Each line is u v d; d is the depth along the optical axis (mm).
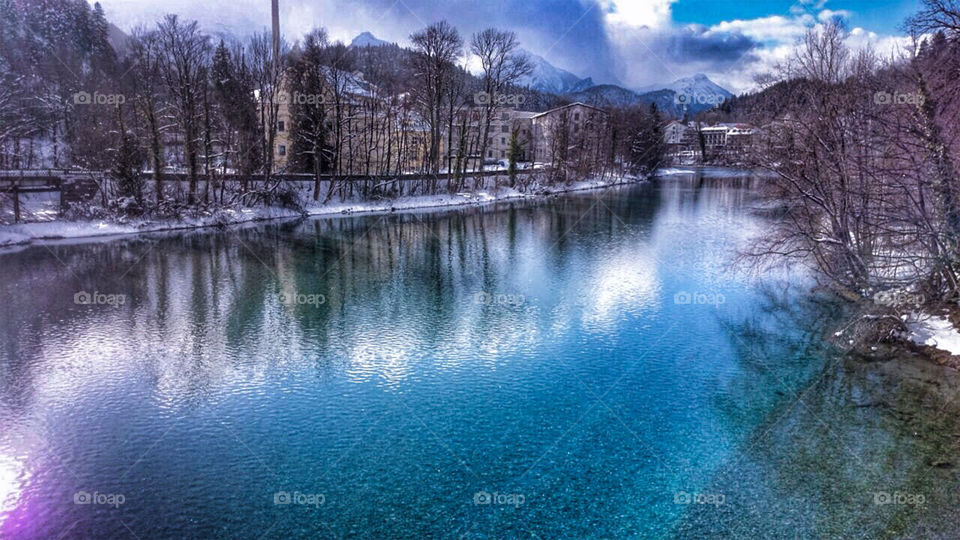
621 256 35719
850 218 23016
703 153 144750
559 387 17453
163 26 49594
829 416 15406
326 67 59656
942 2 18969
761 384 17453
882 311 20953
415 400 16688
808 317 23359
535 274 31297
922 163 18406
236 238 41281
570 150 87062
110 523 11453
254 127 55562
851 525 11219
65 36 83375
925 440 14094
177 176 46188
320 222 49312
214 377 18219
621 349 20391
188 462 13602
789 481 12648
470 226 48250
